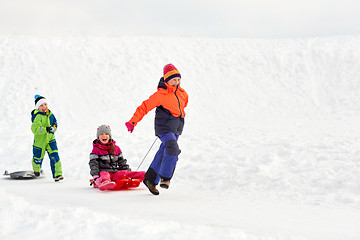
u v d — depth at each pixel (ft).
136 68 79.20
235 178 21.71
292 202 16.75
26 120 59.31
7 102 63.41
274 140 30.99
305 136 33.68
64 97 68.28
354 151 24.77
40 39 83.51
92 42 85.71
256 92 78.07
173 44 90.07
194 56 86.79
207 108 72.28
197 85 78.28
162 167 17.74
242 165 23.93
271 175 21.66
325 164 22.29
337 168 21.48
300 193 18.62
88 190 19.93
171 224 10.61
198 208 14.98
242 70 83.92
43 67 74.08
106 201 16.48
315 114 69.36
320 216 13.84
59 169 23.86
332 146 26.76
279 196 18.10
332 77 80.64
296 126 50.21
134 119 17.66
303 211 14.79
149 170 18.26
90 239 9.30
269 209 15.07
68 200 16.75
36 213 11.17
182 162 26.50
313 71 83.15
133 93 72.43
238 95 76.89
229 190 19.85
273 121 63.46
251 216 13.57
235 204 16.05
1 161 31.58
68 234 9.61
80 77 74.23
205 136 35.22
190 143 31.96
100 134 20.70
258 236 9.92
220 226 11.85
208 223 12.26
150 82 76.38
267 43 94.48
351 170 20.84
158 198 17.38
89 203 15.96
